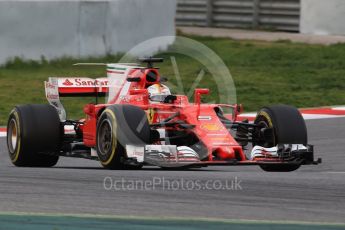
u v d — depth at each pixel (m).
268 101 56.22
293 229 20.55
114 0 67.06
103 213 22.06
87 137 32.50
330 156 36.66
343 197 24.53
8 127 33.75
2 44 62.69
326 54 76.62
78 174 28.61
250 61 73.19
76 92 34.16
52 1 63.97
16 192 24.97
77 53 65.69
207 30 94.06
